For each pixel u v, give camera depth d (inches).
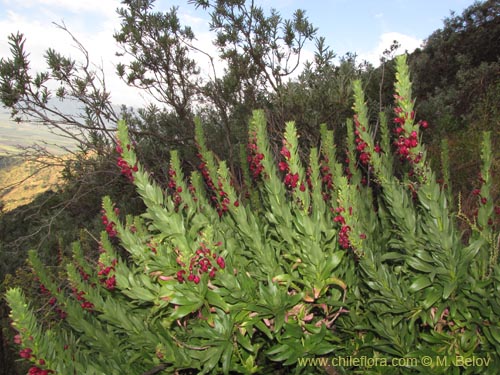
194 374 98.2
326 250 90.9
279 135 200.2
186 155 251.1
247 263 99.4
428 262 86.4
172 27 252.7
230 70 256.5
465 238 135.4
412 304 85.6
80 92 215.8
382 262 104.0
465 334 83.7
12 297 73.1
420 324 95.8
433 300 82.9
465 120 312.7
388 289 84.7
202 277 84.0
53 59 205.6
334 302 87.3
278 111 217.6
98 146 227.6
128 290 94.2
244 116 251.9
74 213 298.2
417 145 85.0
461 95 352.2
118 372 88.8
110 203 99.2
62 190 275.9
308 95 217.3
